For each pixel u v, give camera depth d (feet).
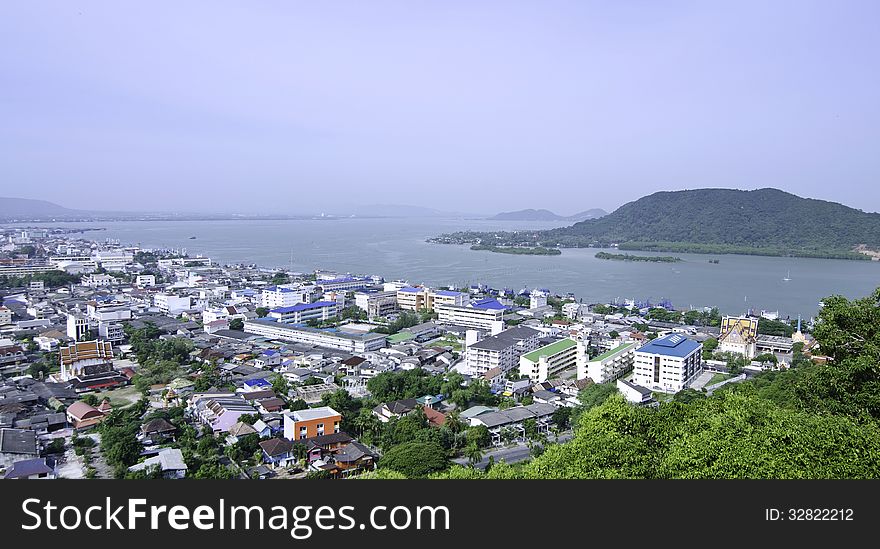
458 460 164.45
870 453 71.26
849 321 100.17
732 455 74.23
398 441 165.78
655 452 84.89
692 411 95.81
